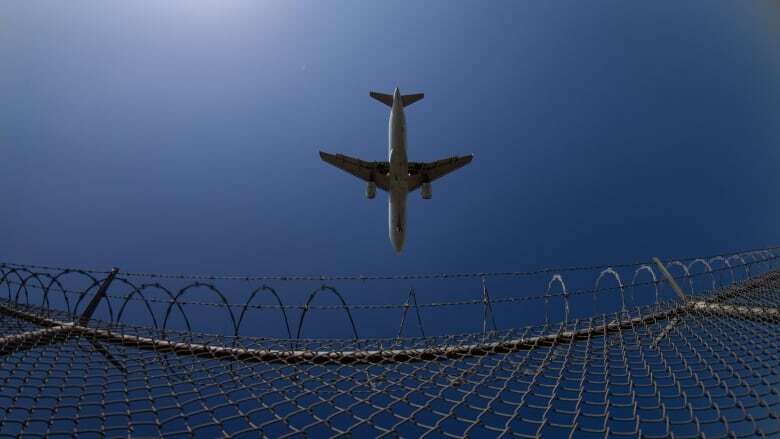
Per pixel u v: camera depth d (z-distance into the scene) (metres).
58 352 9.58
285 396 7.50
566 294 10.59
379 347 10.23
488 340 10.26
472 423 6.36
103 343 10.54
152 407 6.97
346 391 7.60
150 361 9.09
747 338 9.14
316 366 9.15
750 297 11.38
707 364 7.95
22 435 6.00
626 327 10.59
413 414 6.77
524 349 9.92
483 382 7.87
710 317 10.62
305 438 6.32
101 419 6.53
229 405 6.90
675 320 10.69
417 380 8.12
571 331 10.10
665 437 5.86
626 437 6.00
